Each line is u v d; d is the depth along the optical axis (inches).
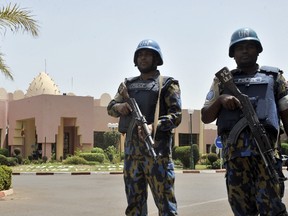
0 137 1393.9
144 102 155.3
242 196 130.6
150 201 348.8
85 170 904.9
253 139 128.6
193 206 329.1
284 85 134.5
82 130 1312.7
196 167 1047.6
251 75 134.0
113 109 161.3
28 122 1397.6
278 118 133.1
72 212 298.8
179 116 155.3
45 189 484.7
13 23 457.4
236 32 136.0
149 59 158.1
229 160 131.6
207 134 1648.6
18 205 338.0
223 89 135.6
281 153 133.0
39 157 1262.3
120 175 783.7
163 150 153.7
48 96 1255.5
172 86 157.2
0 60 528.7
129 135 156.3
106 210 308.8
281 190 129.0
